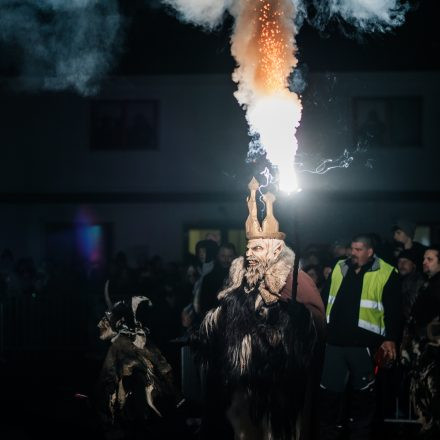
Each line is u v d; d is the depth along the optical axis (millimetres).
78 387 13273
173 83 25500
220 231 25594
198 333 6844
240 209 25484
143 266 17250
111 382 8883
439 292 9289
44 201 25719
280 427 6613
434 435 9172
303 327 6574
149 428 9211
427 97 24719
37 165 25781
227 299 6773
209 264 11242
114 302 9234
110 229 25828
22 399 12188
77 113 25703
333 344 9102
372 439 9008
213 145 25578
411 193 24797
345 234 24516
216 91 25516
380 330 9039
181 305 13328
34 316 16891
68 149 25766
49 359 16969
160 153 25656
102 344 16969
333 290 9234
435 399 9102
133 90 25594
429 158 24844
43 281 17984
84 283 19125
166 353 10531
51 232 25938
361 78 24328
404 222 12047
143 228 25812
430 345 9195
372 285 9062
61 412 11188
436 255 9500
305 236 24438
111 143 25766
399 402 10219
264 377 6598
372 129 24562
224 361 6691
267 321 6637
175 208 25734
